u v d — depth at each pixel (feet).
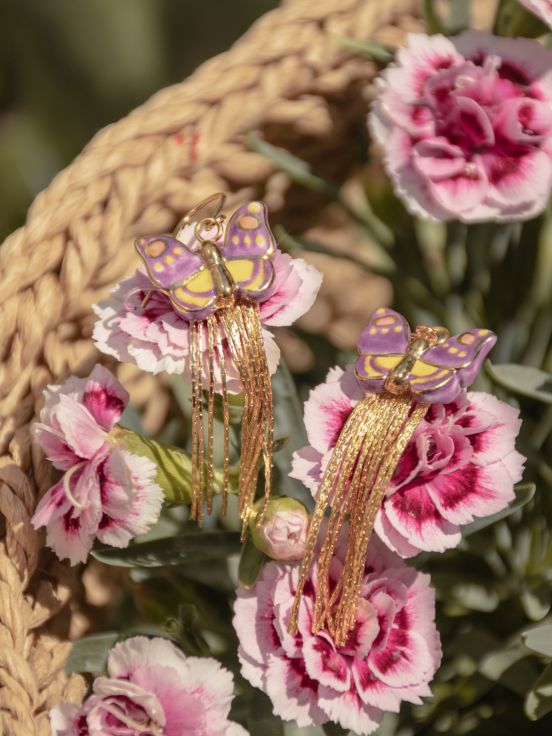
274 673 1.06
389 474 1.05
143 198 1.30
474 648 1.21
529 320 1.29
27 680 1.15
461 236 1.29
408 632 1.07
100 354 1.26
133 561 1.15
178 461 1.10
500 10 1.21
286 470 1.16
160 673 1.07
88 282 1.26
